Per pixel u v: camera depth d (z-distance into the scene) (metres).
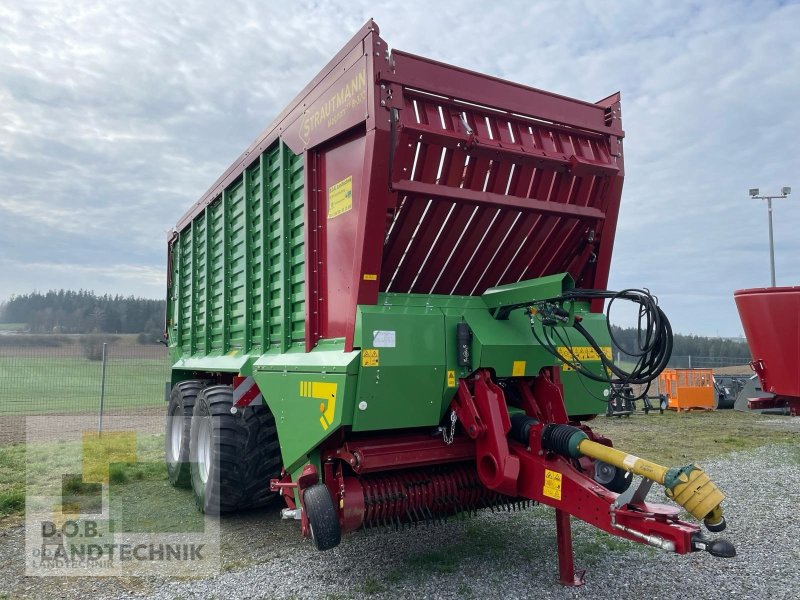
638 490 2.90
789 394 5.90
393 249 3.78
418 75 3.47
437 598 3.46
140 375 13.50
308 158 4.01
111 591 3.70
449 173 3.67
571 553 3.63
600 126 4.27
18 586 3.80
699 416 14.09
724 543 2.55
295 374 3.88
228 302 5.75
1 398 13.71
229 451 4.96
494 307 3.79
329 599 3.47
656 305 3.22
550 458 3.42
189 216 7.20
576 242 4.34
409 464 3.50
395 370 3.34
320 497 3.35
